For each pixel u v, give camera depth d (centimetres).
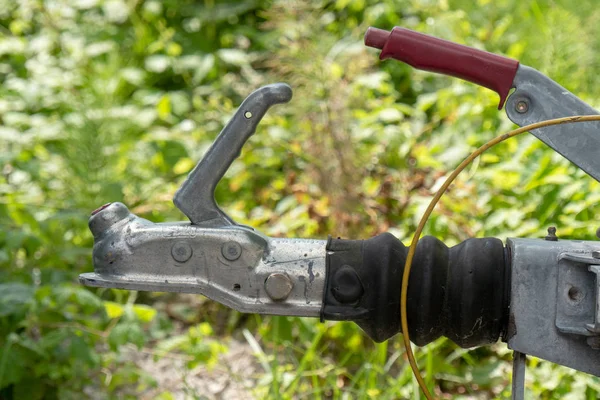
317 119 432
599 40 526
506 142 434
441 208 374
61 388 332
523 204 393
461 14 558
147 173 472
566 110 176
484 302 171
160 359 374
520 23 575
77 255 405
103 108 489
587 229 362
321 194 414
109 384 337
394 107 469
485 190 402
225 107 512
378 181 414
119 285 176
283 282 173
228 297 175
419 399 310
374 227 390
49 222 403
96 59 603
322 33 485
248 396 351
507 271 171
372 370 327
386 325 176
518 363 175
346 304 174
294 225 391
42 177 461
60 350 337
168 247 175
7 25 654
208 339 390
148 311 340
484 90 458
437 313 174
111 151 469
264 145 461
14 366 319
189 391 355
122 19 629
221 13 618
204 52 604
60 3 618
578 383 312
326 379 346
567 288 166
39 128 493
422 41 178
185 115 545
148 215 432
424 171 400
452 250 178
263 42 574
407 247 180
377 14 574
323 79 442
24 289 328
